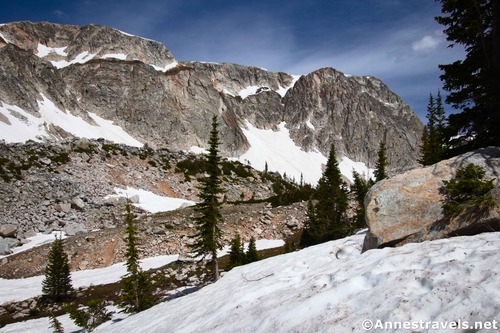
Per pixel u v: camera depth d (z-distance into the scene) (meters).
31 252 41.72
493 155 10.50
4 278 37.56
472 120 14.02
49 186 58.41
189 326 9.43
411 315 5.21
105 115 158.50
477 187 9.06
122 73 170.75
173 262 40.19
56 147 72.00
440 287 5.57
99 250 42.78
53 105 130.75
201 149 174.88
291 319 6.75
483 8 13.91
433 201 10.10
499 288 4.96
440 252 7.34
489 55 14.19
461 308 4.89
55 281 31.91
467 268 5.92
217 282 13.97
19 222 48.59
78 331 24.59
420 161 35.56
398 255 7.92
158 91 174.88
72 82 163.12
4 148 64.81
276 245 45.53
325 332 5.69
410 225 10.05
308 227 43.97
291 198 62.84
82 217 53.25
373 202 11.18
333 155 45.03
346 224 42.38
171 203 69.62
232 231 48.72
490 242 7.05
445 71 14.80
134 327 12.59
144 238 45.19
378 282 6.88
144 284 25.56
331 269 9.55
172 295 29.45
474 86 13.85
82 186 62.34
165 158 89.56
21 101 109.00
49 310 30.16
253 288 10.49
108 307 29.16
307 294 7.84
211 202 29.61
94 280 36.34
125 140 146.75
